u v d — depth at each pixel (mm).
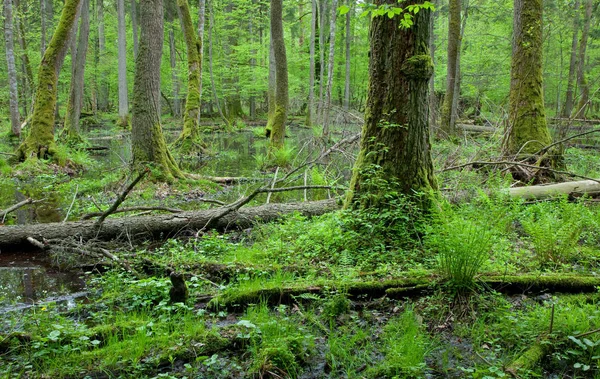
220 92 34156
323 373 3270
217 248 6133
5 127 21578
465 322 3844
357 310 4160
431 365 3316
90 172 14008
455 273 4125
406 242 5312
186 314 4051
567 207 6090
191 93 18531
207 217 7152
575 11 17766
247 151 19391
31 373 3180
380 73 5617
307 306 4227
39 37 28078
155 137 10930
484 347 3479
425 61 5363
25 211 8891
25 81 25656
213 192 10836
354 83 34875
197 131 18562
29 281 5293
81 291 4973
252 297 4246
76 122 19266
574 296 4168
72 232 6465
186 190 10664
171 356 3324
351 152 12164
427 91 5586
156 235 6941
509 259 4996
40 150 13805
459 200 6746
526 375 3012
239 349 3531
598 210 6527
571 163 11570
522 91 9867
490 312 3902
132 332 3684
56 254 5895
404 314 3854
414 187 5602
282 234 6336
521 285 4309
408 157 5598
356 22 33031
